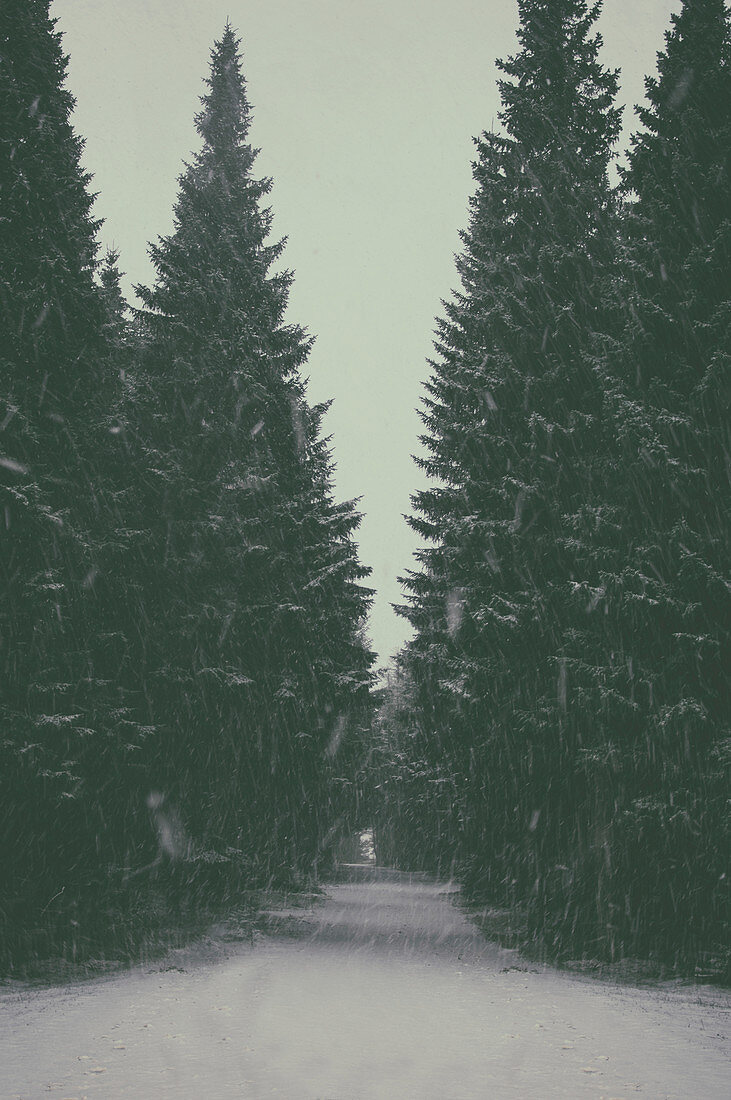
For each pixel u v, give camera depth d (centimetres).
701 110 1872
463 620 2042
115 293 2328
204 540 2044
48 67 1842
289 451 2489
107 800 1725
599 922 1598
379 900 3178
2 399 1528
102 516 1791
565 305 2136
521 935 1934
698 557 1491
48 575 1502
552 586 1830
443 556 2362
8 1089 605
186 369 2209
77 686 1584
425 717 2681
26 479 1545
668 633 1553
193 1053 745
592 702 1598
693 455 1622
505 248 2339
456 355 2594
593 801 1731
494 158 2400
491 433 2169
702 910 1471
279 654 2264
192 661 1956
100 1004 1028
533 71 2400
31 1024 889
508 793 1991
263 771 2219
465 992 1211
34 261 1677
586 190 2180
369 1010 1029
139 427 2144
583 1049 797
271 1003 1062
